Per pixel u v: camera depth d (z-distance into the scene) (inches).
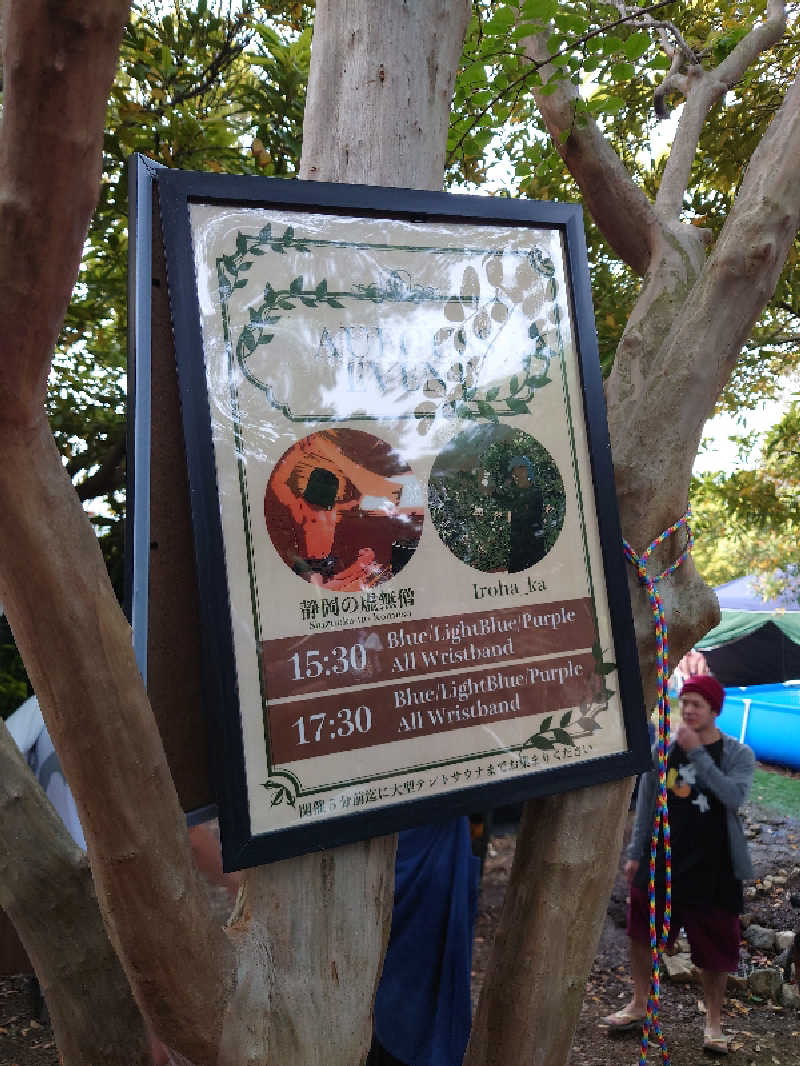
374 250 55.5
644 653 68.2
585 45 89.7
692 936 169.0
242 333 51.0
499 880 252.1
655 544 69.7
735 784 164.7
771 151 72.7
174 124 184.4
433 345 56.9
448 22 62.2
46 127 27.7
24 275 29.6
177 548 50.9
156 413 50.0
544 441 60.1
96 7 26.5
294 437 51.7
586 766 58.7
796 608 528.1
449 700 54.7
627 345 76.5
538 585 58.9
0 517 35.0
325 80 61.2
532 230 61.4
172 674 50.6
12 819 70.1
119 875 40.6
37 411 34.1
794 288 246.1
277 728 49.4
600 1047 172.4
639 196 87.1
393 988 109.5
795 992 190.5
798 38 168.7
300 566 51.1
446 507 55.9
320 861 52.4
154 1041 68.7
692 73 95.1
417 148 60.4
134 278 48.3
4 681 226.2
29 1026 183.0
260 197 51.7
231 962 47.6
